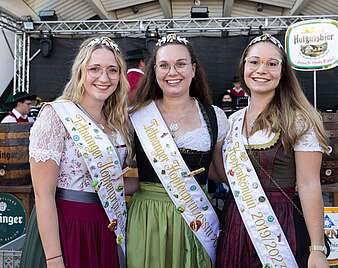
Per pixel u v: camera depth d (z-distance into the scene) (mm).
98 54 1771
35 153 1667
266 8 8102
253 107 1834
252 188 1759
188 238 1826
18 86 6488
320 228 1670
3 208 2822
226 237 1816
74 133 1732
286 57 1786
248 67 1787
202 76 2016
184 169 1841
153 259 1819
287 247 1712
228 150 1839
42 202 1655
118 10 8195
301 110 1718
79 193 1748
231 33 6512
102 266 1763
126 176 1997
